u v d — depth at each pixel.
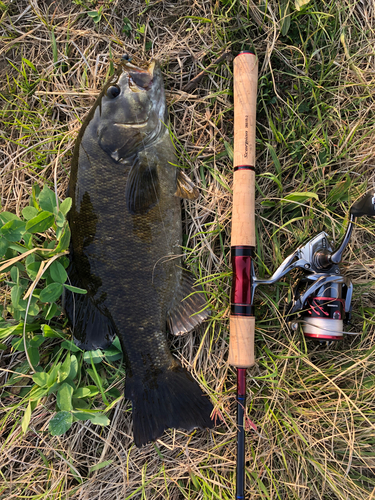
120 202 0.45
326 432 0.48
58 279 0.45
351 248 0.51
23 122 0.54
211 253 0.50
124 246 0.45
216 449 0.49
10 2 0.53
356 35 0.51
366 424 0.48
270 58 0.50
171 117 0.52
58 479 0.49
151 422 0.45
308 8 0.48
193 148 0.51
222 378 0.49
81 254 0.46
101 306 0.46
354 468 0.49
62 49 0.53
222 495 0.48
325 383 0.49
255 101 0.46
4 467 0.49
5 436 0.50
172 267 0.47
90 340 0.48
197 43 0.51
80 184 0.46
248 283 0.44
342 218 0.50
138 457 0.49
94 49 0.53
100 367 0.51
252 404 0.49
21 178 0.53
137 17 0.52
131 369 0.46
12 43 0.54
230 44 0.50
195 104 0.51
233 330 0.44
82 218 0.46
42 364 0.51
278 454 0.48
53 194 0.46
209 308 0.49
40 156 0.53
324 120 0.51
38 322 0.50
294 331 0.49
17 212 0.52
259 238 0.50
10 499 0.48
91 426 0.50
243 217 0.45
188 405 0.46
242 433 0.43
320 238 0.47
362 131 0.51
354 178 0.51
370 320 0.50
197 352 0.49
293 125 0.50
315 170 0.51
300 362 0.49
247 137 0.45
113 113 0.45
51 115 0.54
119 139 0.45
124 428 0.50
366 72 0.51
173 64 0.52
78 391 0.48
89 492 0.48
